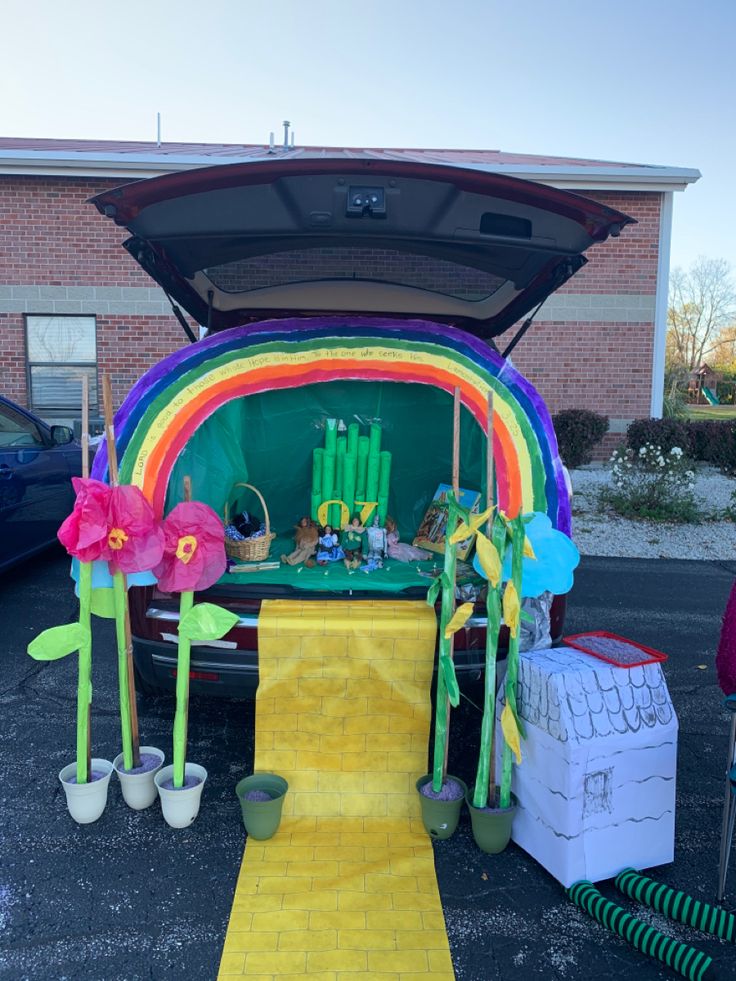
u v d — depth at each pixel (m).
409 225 2.97
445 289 4.25
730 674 2.67
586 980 2.30
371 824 3.07
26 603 5.75
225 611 2.97
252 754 3.62
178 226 3.06
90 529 2.81
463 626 2.96
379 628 3.14
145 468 3.28
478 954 2.39
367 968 2.31
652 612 5.92
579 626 5.54
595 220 2.95
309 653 3.16
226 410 3.90
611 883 2.77
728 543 8.18
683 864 2.88
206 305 4.38
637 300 11.48
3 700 4.13
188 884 2.68
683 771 3.56
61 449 6.53
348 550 4.03
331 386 4.29
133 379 11.40
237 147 14.10
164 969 2.30
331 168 2.76
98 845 2.89
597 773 2.66
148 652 3.28
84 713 2.95
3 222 11.02
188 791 2.97
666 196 11.24
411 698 3.19
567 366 11.58
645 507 8.98
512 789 2.97
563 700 2.64
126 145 13.09
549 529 3.12
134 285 11.21
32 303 11.17
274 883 2.68
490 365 3.48
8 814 3.08
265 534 3.88
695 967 2.28
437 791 2.98
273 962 2.32
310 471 4.46
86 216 11.05
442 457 4.42
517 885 2.72
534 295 4.08
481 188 2.81
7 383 11.33
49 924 2.48
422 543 4.20
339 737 3.19
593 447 11.58
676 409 15.88
